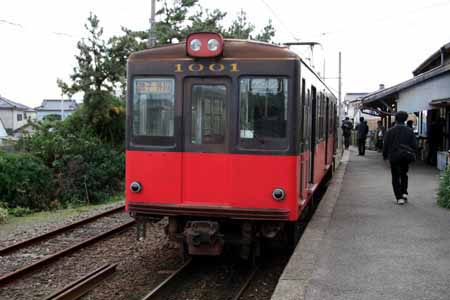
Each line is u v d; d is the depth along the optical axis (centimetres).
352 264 638
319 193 1382
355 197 1168
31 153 2127
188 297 644
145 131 698
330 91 1363
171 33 2222
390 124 2648
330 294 530
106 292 661
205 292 662
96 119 2403
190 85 684
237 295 631
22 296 650
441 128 1864
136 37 2348
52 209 1842
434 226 855
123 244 920
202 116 681
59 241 973
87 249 886
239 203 670
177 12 2320
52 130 2406
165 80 690
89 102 2372
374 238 773
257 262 789
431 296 526
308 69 759
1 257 850
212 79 677
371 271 609
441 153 1688
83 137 2316
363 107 2698
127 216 1246
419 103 1802
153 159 694
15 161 1869
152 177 695
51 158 2170
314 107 880
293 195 659
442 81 1636
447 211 991
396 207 1034
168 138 691
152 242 923
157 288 627
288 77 655
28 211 1698
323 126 1105
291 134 657
